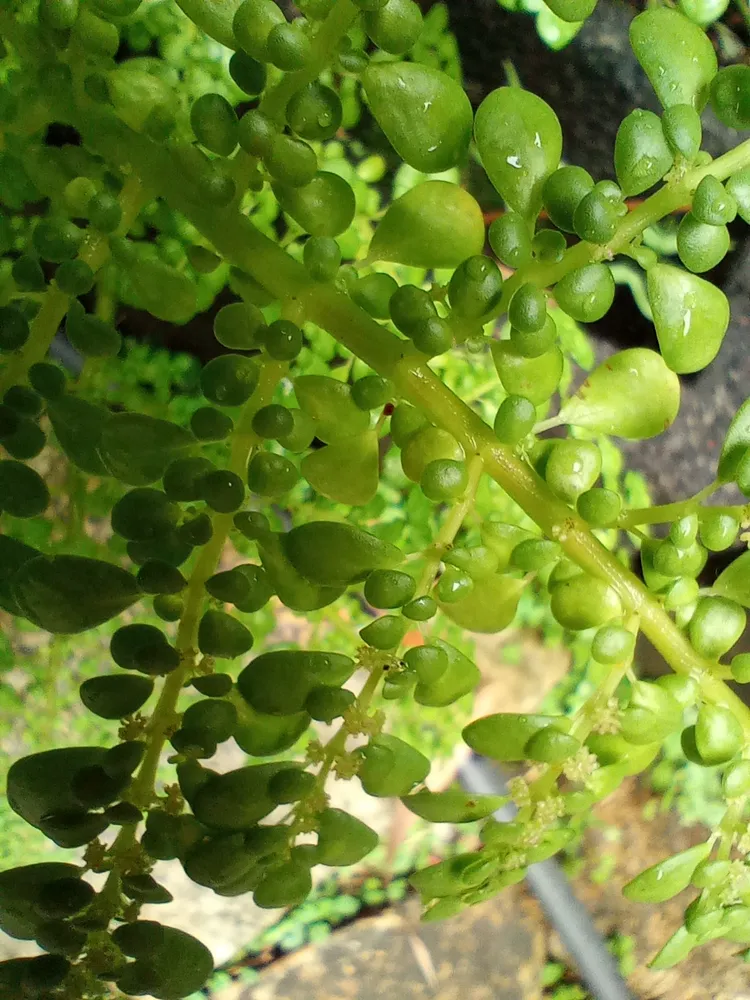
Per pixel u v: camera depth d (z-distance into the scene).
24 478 0.07
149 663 0.06
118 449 0.06
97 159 0.07
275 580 0.07
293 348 0.06
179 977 0.07
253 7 0.06
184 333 0.11
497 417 0.07
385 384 0.07
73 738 0.12
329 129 0.06
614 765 0.07
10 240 0.10
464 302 0.07
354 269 0.07
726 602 0.07
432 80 0.06
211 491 0.06
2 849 0.12
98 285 0.10
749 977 0.14
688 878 0.07
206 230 0.07
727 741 0.07
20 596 0.06
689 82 0.07
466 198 0.07
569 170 0.07
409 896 0.15
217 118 0.06
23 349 0.07
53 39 0.07
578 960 0.14
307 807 0.07
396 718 0.13
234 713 0.06
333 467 0.07
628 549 0.13
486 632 0.08
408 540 0.11
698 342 0.07
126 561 0.11
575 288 0.07
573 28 0.12
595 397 0.08
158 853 0.07
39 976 0.06
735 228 0.13
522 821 0.07
